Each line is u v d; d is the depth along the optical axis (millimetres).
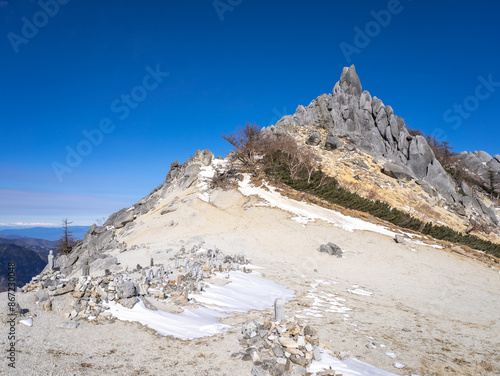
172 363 10016
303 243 39500
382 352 13141
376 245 39375
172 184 73688
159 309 15164
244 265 30734
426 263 34906
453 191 79625
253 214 48844
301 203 52844
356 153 87188
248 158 68625
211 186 61500
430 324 18359
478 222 69250
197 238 40438
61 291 14086
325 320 17188
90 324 12469
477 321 20000
